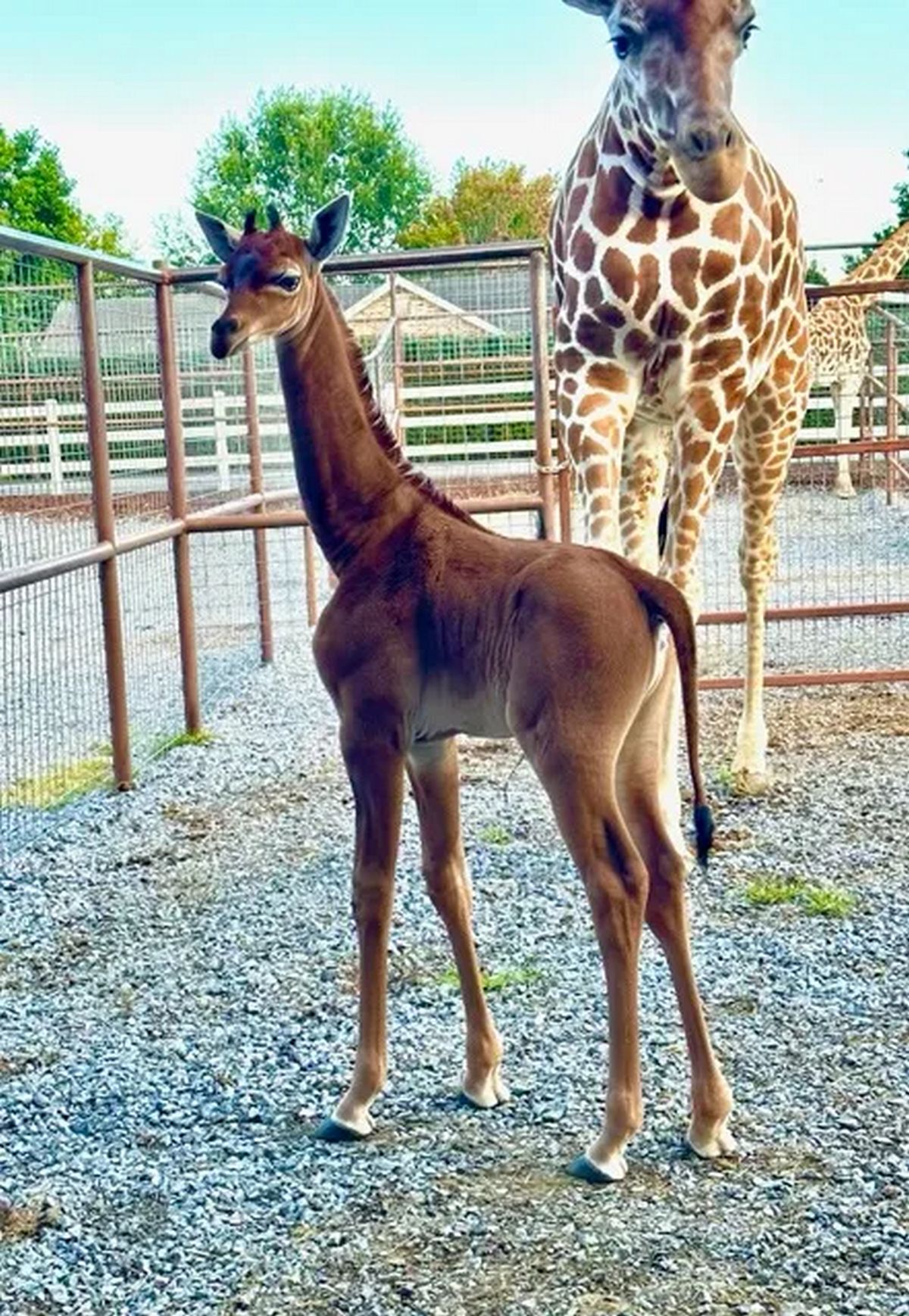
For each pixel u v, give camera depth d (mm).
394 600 3014
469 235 39094
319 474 3125
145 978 4000
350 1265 2600
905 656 8102
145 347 6449
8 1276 2613
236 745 6594
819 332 13562
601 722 2793
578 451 4645
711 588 10953
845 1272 2514
